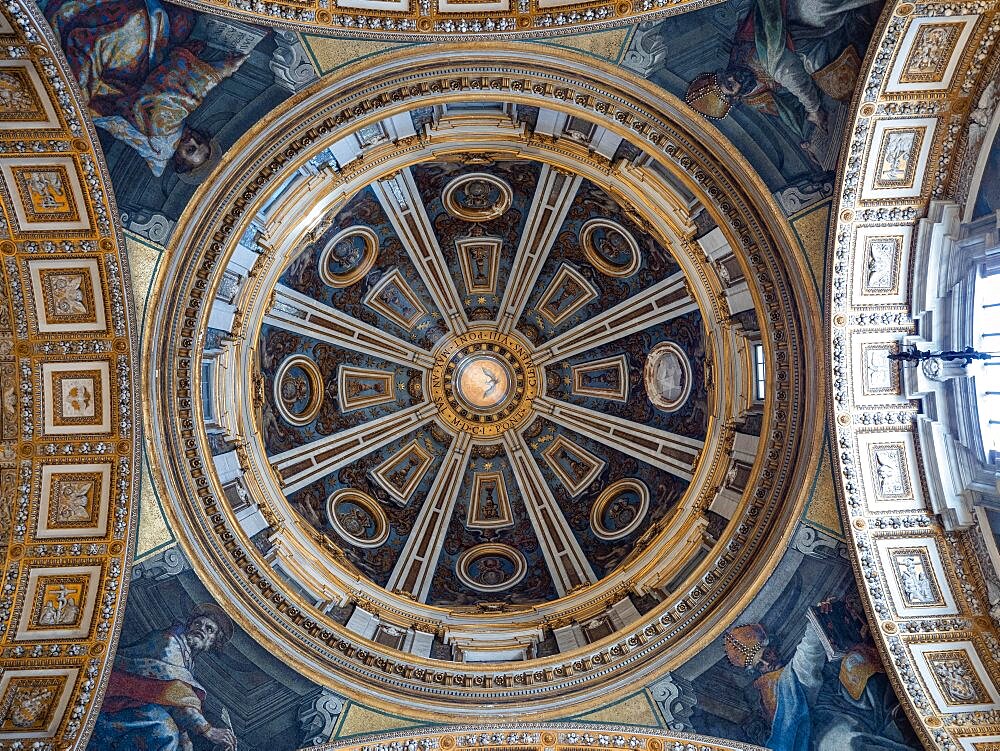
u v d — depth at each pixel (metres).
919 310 17.45
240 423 19.72
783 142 16.44
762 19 15.16
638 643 18.48
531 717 17.97
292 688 17.73
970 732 16.73
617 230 22.86
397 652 18.75
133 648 17.33
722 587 18.42
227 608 17.73
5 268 16.42
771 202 16.95
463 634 20.53
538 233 24.67
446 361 26.97
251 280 18.69
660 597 19.67
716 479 20.11
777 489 18.25
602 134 17.78
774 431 18.28
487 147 19.05
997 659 17.17
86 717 16.88
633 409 24.75
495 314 26.72
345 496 24.20
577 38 15.68
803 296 17.41
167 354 17.23
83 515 17.58
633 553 21.84
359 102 16.30
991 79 15.34
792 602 17.97
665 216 19.28
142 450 17.36
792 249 17.17
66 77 14.42
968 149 16.23
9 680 16.95
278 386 22.62
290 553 20.20
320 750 17.47
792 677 17.77
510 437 26.72
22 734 16.69
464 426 26.89
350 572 21.44
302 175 17.91
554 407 26.45
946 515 17.58
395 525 24.98
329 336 24.33
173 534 17.58
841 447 17.72
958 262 16.95
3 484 17.38
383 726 17.78
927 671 17.27
